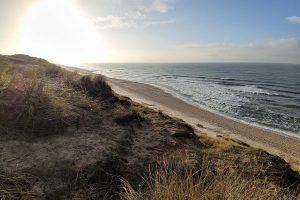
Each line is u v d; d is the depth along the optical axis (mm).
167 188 4469
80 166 6879
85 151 7676
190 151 9727
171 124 13242
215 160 9258
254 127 24969
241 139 19781
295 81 89875
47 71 19344
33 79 10531
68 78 16891
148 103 31125
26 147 7145
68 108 10016
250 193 4684
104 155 7648
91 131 9250
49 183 5996
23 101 8828
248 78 98438
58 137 8133
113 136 9344
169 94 43469
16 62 33250
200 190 4547
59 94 11039
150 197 4945
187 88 56125
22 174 5969
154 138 10453
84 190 6148
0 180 5586
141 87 50688
